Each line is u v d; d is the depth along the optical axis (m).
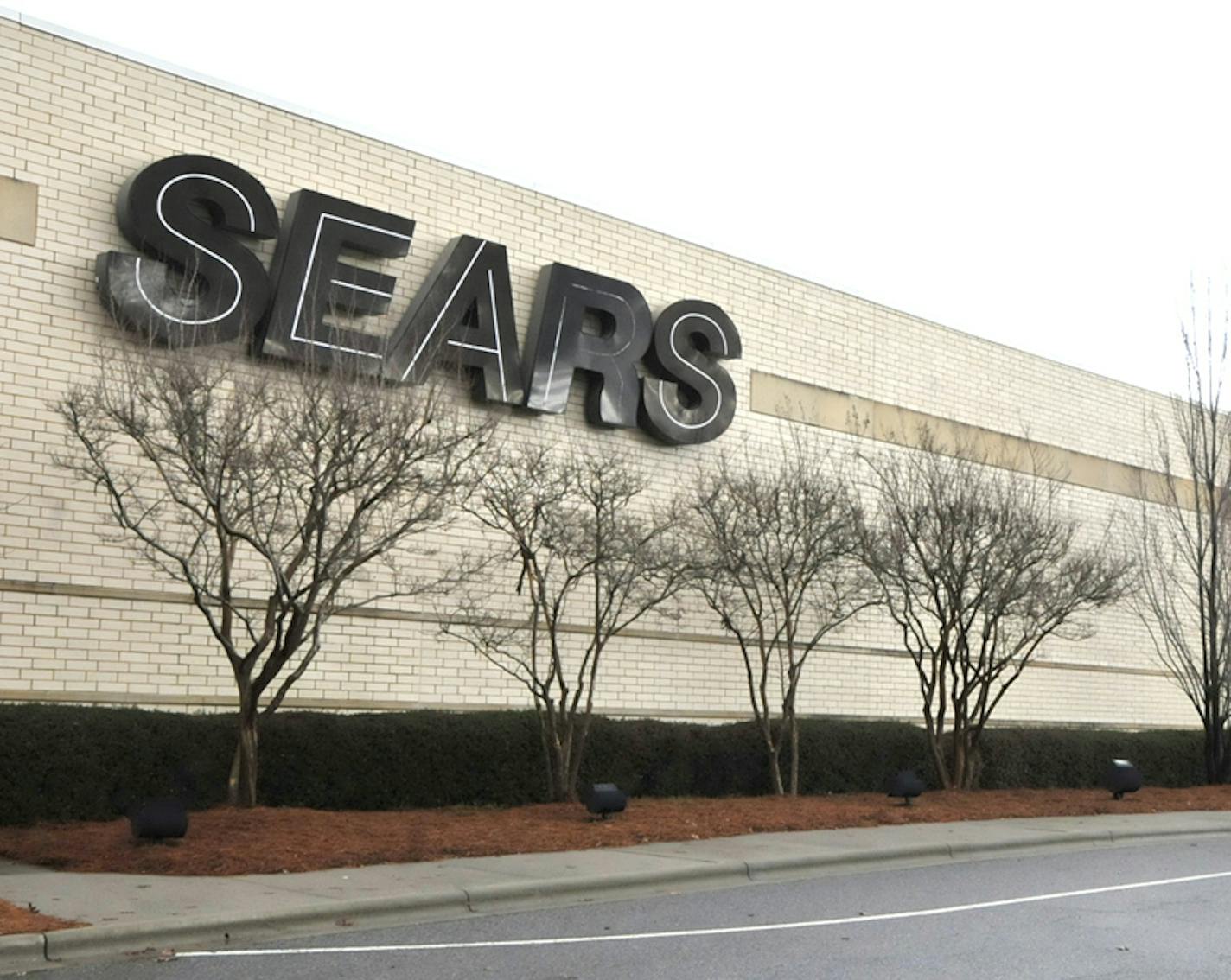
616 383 20.17
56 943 9.24
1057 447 28.36
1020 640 23.30
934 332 26.12
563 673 19.64
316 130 18.03
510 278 19.64
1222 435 28.36
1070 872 14.52
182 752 15.27
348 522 15.73
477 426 16.59
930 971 9.20
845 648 23.62
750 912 11.49
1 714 14.22
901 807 18.81
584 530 18.16
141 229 15.84
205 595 15.41
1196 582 30.86
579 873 12.49
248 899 10.73
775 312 23.28
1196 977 9.17
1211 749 26.53
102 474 14.38
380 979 8.76
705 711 21.31
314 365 15.88
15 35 15.57
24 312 15.26
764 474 21.56
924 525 22.42
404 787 16.72
